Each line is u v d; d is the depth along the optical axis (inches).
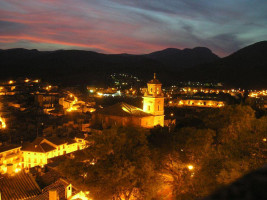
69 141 3676.2
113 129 1483.8
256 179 94.0
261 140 1434.5
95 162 1473.9
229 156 1334.9
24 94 7504.9
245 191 89.2
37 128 4311.0
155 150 1625.2
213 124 2230.6
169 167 1791.3
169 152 1759.4
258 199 84.7
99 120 3543.3
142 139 1540.4
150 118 3299.7
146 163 1405.0
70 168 1421.0
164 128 2014.0
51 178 1857.8
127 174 1295.5
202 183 1300.4
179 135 1760.6
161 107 3422.7
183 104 7780.5
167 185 1835.6
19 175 1647.4
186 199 1339.8
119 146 1421.0
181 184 1491.1
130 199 1587.1
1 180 1579.7
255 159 1280.8
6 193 1501.0
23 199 1496.1
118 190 1417.3
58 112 5910.4
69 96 7760.8
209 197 92.3
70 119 5280.5
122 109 3457.2
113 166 1321.4
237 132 1884.8
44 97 6796.3
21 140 4124.0
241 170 1155.3
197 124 2694.4
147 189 1381.6
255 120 1748.3
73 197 1772.9
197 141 1611.7
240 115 2140.7
